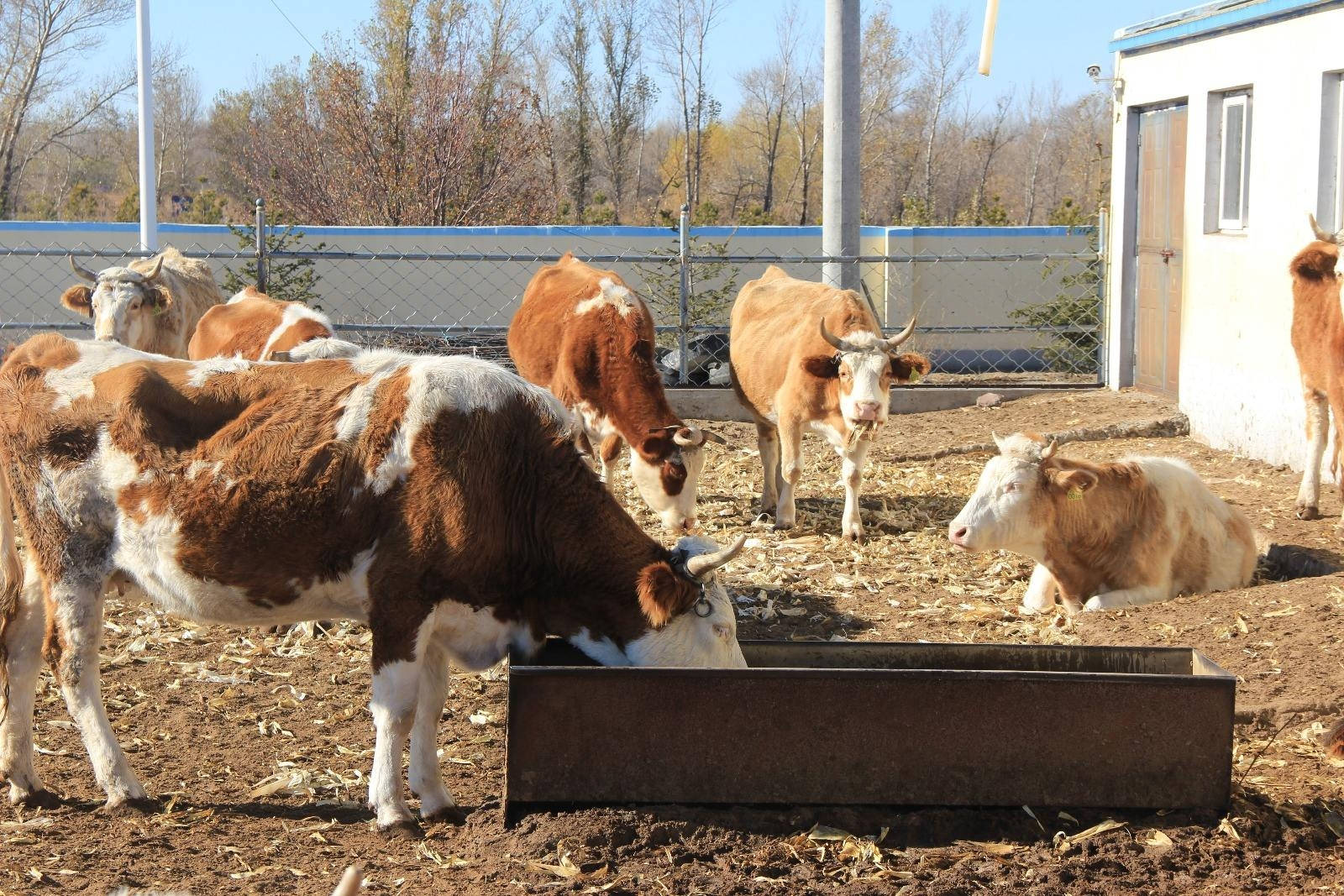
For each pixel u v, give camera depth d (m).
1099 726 4.70
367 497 4.72
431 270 20.08
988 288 20.14
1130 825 4.67
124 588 5.18
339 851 4.62
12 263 20.09
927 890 4.23
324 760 5.59
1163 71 13.29
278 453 4.74
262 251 14.84
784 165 45.69
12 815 4.89
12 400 4.96
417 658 4.79
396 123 27.23
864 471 11.86
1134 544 7.55
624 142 42.09
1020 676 4.67
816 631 7.60
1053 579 7.82
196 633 7.38
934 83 43.06
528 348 10.03
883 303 19.92
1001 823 4.68
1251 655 6.47
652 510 10.18
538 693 4.61
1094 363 16.61
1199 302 12.41
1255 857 4.48
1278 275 10.92
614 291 9.46
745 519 10.27
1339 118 10.25
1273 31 10.99
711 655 5.11
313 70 28.62
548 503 4.94
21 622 5.08
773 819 4.65
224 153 42.75
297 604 4.93
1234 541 7.94
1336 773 5.31
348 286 19.97
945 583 8.55
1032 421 13.54
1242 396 11.56
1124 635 6.93
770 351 9.97
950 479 11.45
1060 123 50.84
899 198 44.38
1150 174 14.12
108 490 4.85
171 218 42.78
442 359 5.03
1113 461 7.70
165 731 5.90
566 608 5.07
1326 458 10.44
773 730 4.66
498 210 27.98
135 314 11.35
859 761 4.69
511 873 4.36
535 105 28.77
